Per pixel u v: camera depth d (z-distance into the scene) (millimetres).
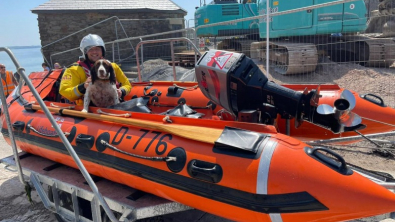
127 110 3520
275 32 9609
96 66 3490
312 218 2215
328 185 2188
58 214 3490
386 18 10570
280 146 2377
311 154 2363
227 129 2588
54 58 17125
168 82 5230
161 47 17422
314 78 8891
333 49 9859
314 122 2916
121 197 2982
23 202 4273
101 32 17250
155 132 2914
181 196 2645
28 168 3797
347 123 2805
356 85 8047
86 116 3363
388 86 7629
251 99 2996
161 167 2689
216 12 12305
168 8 17953
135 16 17406
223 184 2377
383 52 8906
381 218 2457
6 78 8008
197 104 4602
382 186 2471
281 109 2959
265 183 2240
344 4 8898
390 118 3963
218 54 3100
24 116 4086
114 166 3004
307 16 9109
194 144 2615
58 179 3414
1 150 6316
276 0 9391
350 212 2152
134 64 15508
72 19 16969
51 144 3561
